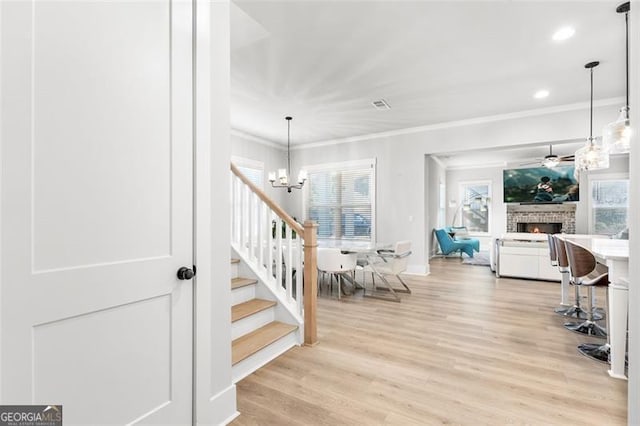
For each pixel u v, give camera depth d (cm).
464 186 980
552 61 328
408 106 461
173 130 145
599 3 239
